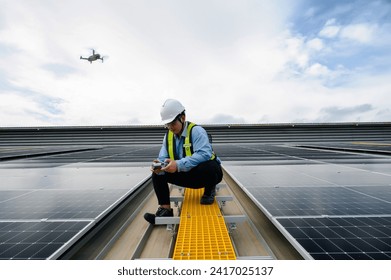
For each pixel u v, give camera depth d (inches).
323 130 786.8
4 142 758.5
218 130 804.6
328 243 59.2
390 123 762.2
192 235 69.2
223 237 68.0
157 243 82.1
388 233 64.3
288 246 79.2
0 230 69.4
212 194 100.7
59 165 234.1
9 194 110.9
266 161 240.8
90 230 78.5
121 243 81.7
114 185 130.6
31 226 72.3
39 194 110.7
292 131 792.3
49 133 779.4
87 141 782.5
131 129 797.9
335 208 84.7
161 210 92.8
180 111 94.3
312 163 217.6
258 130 803.4
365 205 87.7
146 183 151.9
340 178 139.8
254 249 77.4
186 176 96.3
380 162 220.8
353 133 773.9
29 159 306.0
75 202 97.5
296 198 97.3
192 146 95.3
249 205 123.1
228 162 234.4
